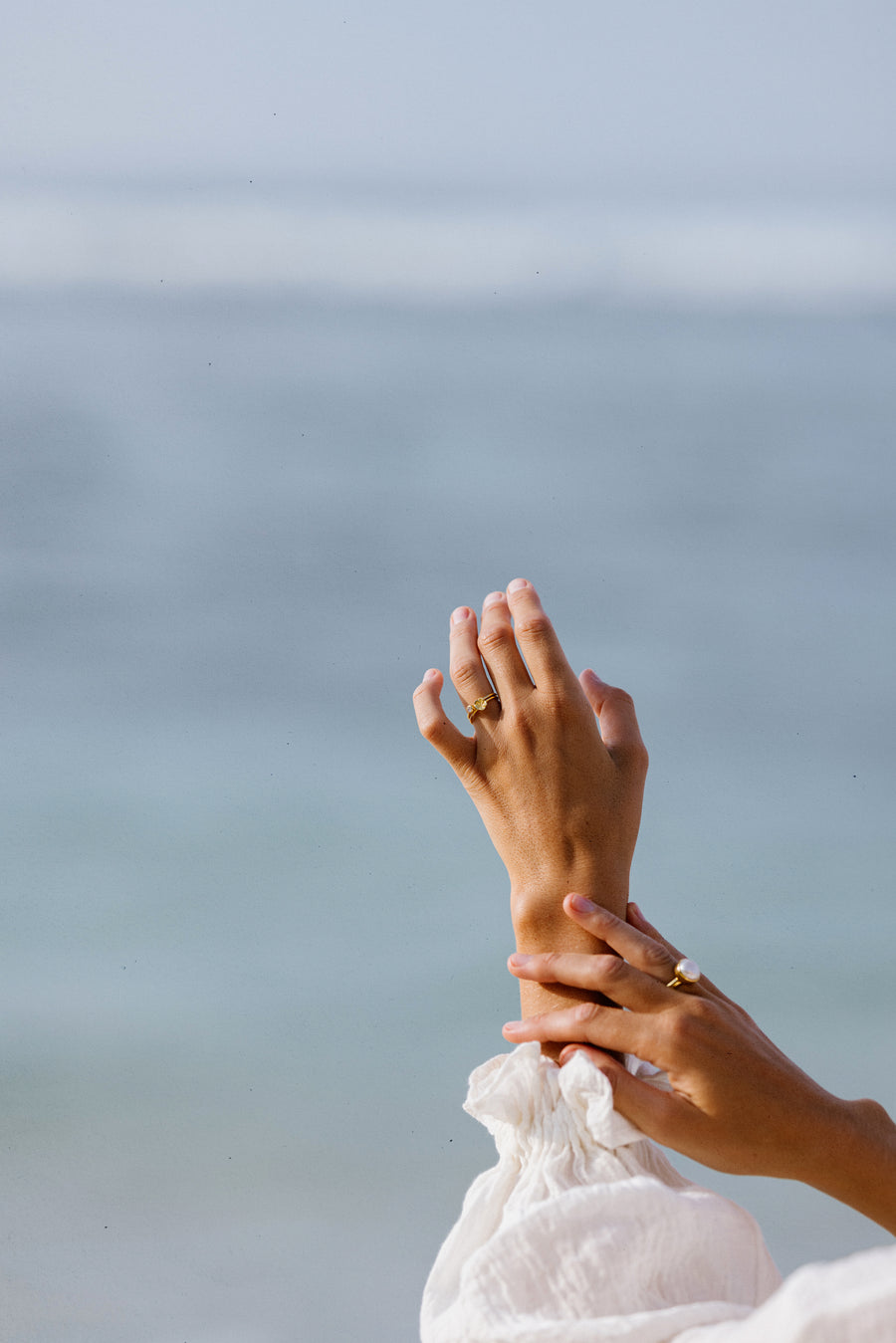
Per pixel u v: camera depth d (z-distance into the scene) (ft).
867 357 46.75
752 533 35.17
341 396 42.98
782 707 27.04
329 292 48.11
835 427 41.29
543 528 35.60
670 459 39.37
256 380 43.91
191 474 37.32
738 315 50.16
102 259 45.88
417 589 34.24
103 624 30.35
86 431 40.24
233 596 32.22
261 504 35.76
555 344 47.62
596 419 42.45
